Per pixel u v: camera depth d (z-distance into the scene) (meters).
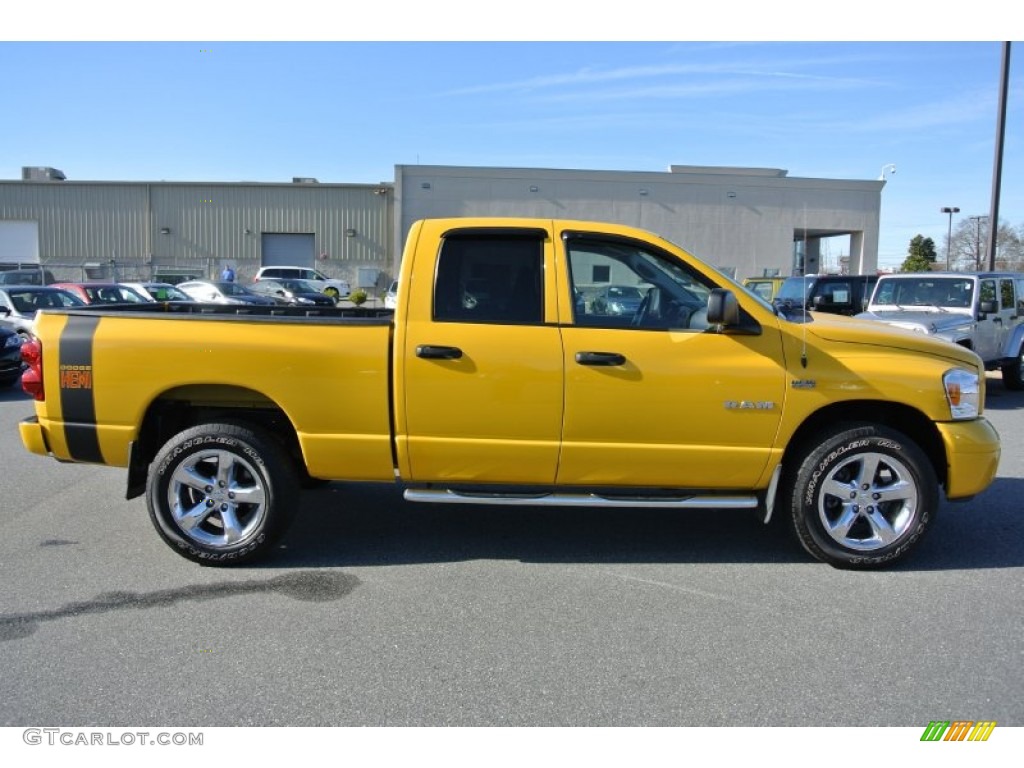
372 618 4.03
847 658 3.63
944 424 4.60
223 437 4.59
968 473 4.61
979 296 11.66
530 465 4.53
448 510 5.91
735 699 3.29
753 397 4.46
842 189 38.41
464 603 4.22
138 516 5.68
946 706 3.25
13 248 43.78
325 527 5.48
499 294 4.51
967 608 4.18
